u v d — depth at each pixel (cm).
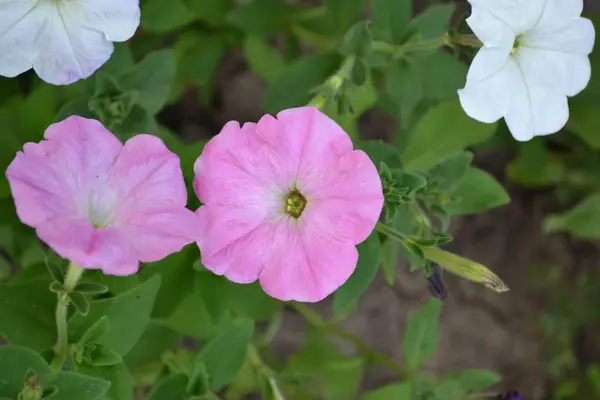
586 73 60
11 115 62
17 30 57
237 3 76
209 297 63
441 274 60
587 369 85
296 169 56
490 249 85
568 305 85
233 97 80
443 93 66
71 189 52
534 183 82
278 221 56
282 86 63
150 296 58
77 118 53
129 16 57
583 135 77
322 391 75
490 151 83
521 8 58
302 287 56
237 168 55
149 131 62
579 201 83
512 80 59
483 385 70
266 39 79
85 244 51
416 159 66
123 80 61
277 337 80
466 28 62
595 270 86
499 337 86
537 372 86
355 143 63
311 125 55
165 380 61
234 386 75
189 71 72
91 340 58
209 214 55
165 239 53
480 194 65
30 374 54
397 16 65
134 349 64
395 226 63
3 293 58
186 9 69
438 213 64
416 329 70
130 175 53
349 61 61
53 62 57
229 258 56
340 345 82
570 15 59
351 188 55
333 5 70
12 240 63
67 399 54
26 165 51
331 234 56
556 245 86
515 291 85
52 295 59
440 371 85
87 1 57
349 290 60
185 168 62
